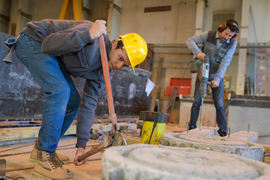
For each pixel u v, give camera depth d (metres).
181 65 9.17
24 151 2.03
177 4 9.48
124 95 5.53
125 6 10.13
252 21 8.46
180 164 0.82
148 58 8.59
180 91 8.56
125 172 0.76
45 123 1.42
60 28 1.48
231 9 8.77
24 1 10.82
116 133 1.38
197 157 0.98
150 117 2.26
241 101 4.19
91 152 1.53
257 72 8.22
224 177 0.76
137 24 9.92
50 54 1.38
